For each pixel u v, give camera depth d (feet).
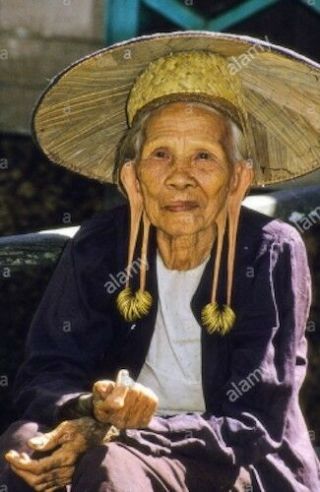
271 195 18.97
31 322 15.39
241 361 14.43
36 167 25.13
